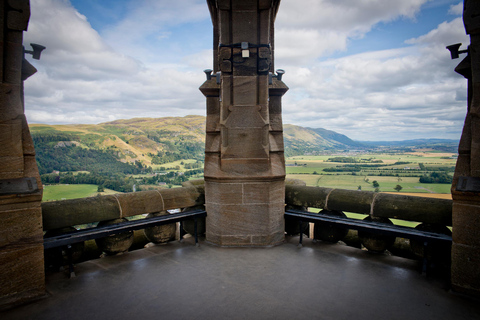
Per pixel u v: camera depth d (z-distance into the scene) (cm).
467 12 261
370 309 268
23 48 279
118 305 275
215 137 419
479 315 259
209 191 423
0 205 262
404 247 381
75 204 348
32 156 281
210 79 414
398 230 339
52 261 340
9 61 262
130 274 335
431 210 335
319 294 293
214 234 423
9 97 264
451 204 327
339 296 289
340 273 336
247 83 394
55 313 262
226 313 262
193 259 375
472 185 269
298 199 444
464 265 284
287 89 417
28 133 277
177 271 343
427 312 263
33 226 281
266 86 396
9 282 271
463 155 281
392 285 309
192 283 315
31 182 276
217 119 418
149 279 323
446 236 317
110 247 375
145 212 399
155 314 261
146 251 399
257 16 381
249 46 379
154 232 416
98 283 314
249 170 404
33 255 282
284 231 448
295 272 339
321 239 432
